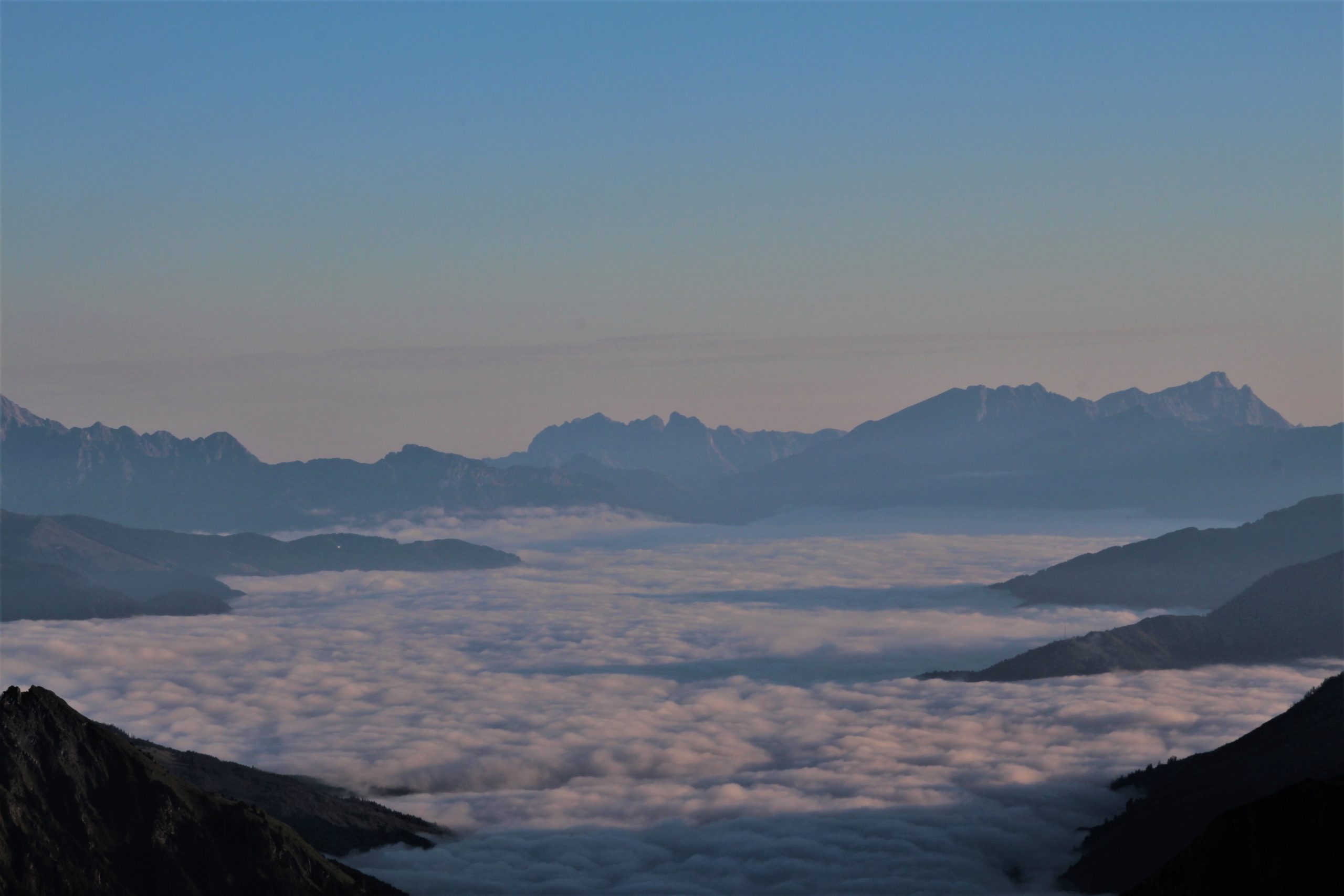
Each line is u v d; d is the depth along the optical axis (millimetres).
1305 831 181625
